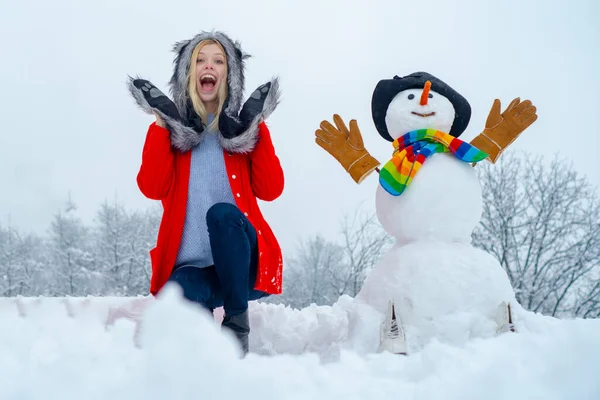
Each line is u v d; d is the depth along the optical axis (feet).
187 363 5.74
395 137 12.34
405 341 10.10
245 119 10.74
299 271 54.19
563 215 44.47
